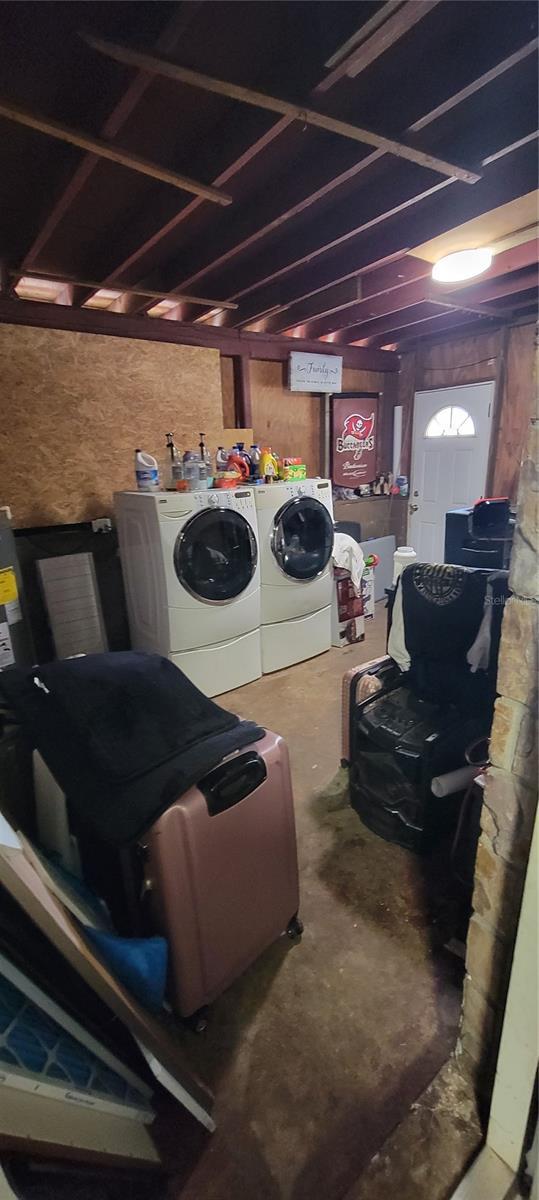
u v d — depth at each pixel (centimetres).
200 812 118
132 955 112
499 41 122
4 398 289
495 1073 101
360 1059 123
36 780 151
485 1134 105
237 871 129
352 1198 99
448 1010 134
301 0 113
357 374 477
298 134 167
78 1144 84
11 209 206
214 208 212
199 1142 109
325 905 166
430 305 359
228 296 287
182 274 260
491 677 186
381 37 114
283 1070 122
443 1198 98
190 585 284
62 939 87
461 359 445
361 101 145
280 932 148
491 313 370
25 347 291
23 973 88
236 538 302
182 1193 102
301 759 245
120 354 323
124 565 312
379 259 247
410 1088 117
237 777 126
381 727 186
